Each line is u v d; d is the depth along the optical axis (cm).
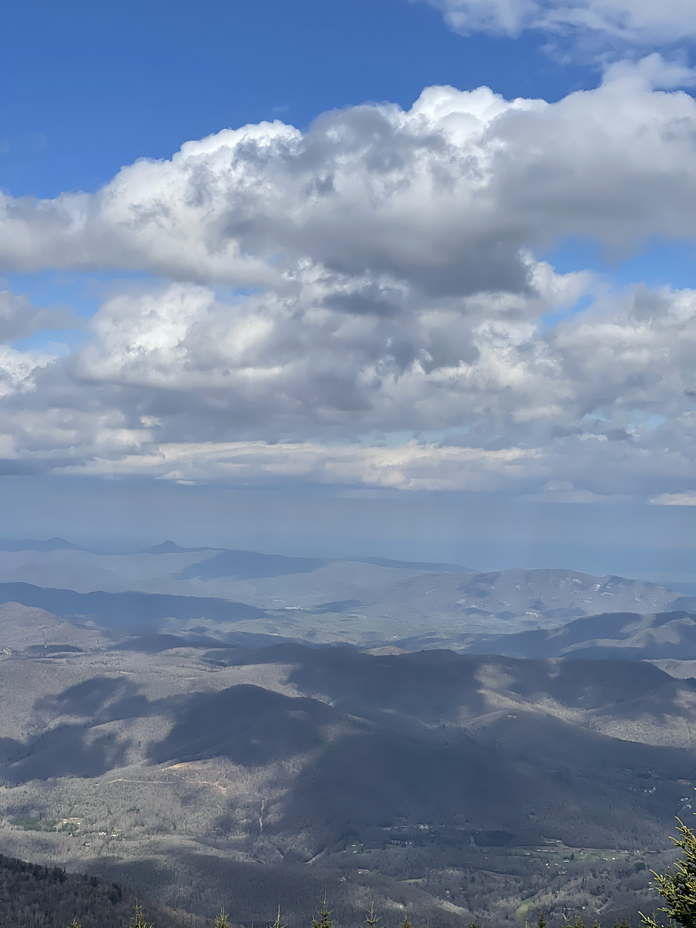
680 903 6706
